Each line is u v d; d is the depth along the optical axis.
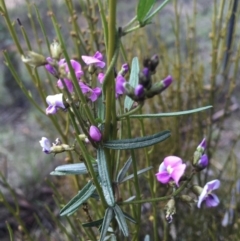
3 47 0.50
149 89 0.11
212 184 0.12
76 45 0.23
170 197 0.13
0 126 0.45
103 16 0.12
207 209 0.26
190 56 0.28
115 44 0.11
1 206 0.34
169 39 0.48
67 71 0.12
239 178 0.31
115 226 0.14
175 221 0.26
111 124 0.12
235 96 0.41
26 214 0.34
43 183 0.37
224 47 0.27
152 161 0.27
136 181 0.14
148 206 0.29
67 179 0.32
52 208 0.34
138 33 0.29
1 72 0.48
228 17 0.26
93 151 0.23
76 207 0.12
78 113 0.12
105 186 0.12
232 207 0.26
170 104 0.29
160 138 0.12
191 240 0.25
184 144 0.30
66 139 0.21
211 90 0.27
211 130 0.28
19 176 0.38
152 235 0.26
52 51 0.11
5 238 0.33
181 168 0.12
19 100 0.48
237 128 0.40
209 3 0.56
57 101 0.12
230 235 0.25
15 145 0.42
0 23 0.50
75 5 0.56
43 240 0.31
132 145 0.12
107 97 0.12
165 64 0.28
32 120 0.45
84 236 0.23
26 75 0.48
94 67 0.13
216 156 0.37
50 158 0.39
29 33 0.54
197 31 0.50
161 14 0.54
